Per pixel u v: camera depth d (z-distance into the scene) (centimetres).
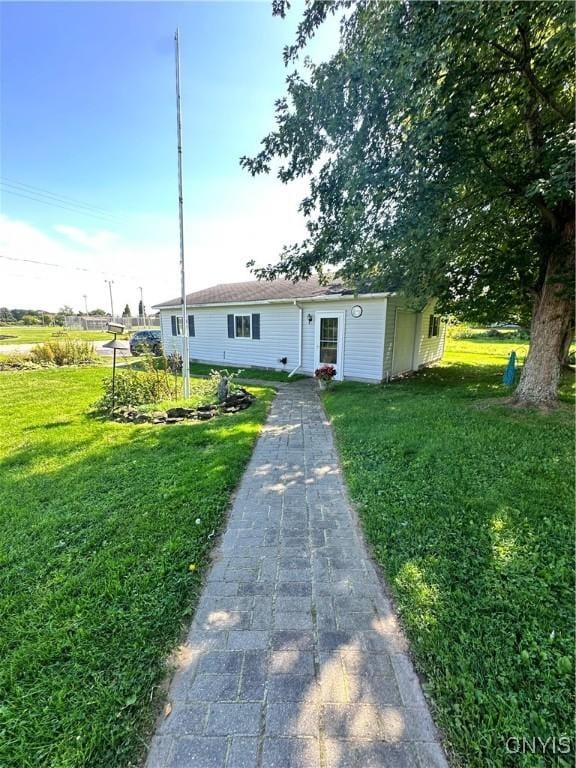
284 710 137
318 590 204
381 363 917
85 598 194
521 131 477
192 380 958
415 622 176
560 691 139
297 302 1046
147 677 150
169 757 122
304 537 257
